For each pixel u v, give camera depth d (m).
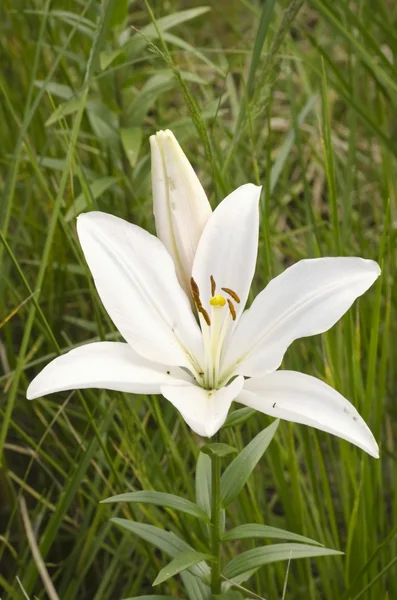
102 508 1.03
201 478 0.88
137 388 0.79
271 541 1.05
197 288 0.81
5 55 1.44
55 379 0.78
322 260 0.81
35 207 1.30
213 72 1.64
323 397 0.78
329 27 1.61
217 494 0.84
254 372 0.80
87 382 0.78
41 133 1.28
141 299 0.81
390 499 1.16
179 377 0.82
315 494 1.02
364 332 1.08
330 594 1.00
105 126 1.15
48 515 1.13
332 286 0.80
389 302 1.03
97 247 0.81
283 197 1.35
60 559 1.11
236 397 0.79
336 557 1.04
